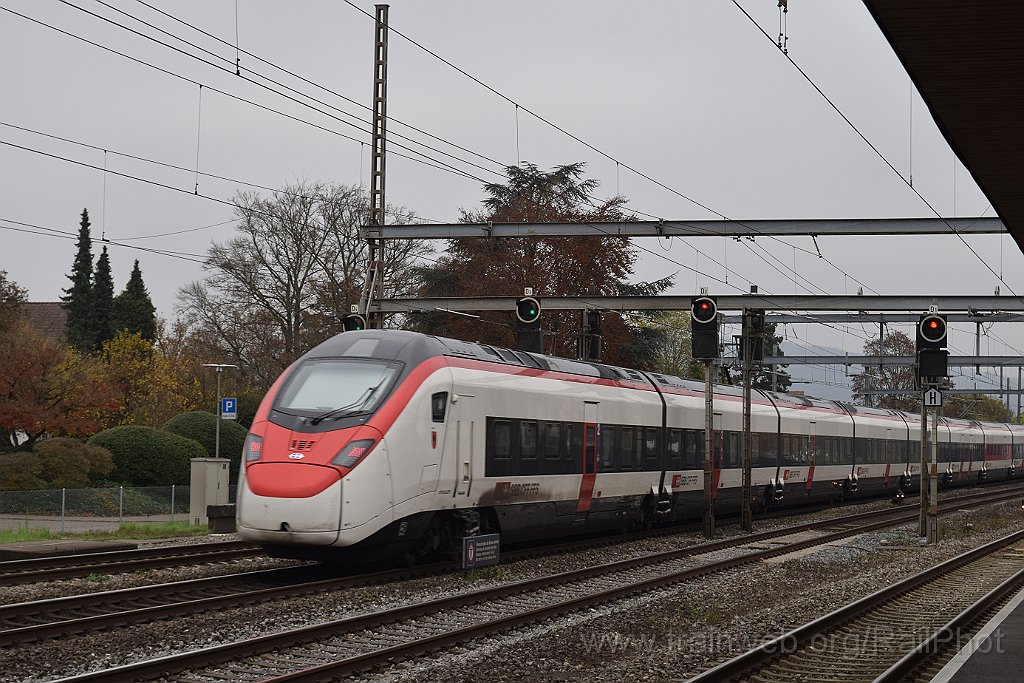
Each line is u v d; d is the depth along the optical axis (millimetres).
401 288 53000
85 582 17641
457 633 13320
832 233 27875
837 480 44125
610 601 17125
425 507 19344
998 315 43250
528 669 12117
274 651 12453
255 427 18750
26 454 37344
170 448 39594
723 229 28375
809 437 40938
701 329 28547
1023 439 83188
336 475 17844
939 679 11086
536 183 54438
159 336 74062
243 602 15664
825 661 12680
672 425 29625
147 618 14125
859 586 19984
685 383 31703
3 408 41000
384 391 18875
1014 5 8727
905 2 8711
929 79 10477
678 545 26906
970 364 60469
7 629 13219
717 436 32625
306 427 18359
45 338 44469
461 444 20281
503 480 21625
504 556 22578
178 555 21016
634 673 12016
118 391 48219
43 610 14430
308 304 52188
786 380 91562
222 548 23500
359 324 27453
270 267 52219
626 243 51281
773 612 16547
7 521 30484
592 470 25219
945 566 22375
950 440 61562
